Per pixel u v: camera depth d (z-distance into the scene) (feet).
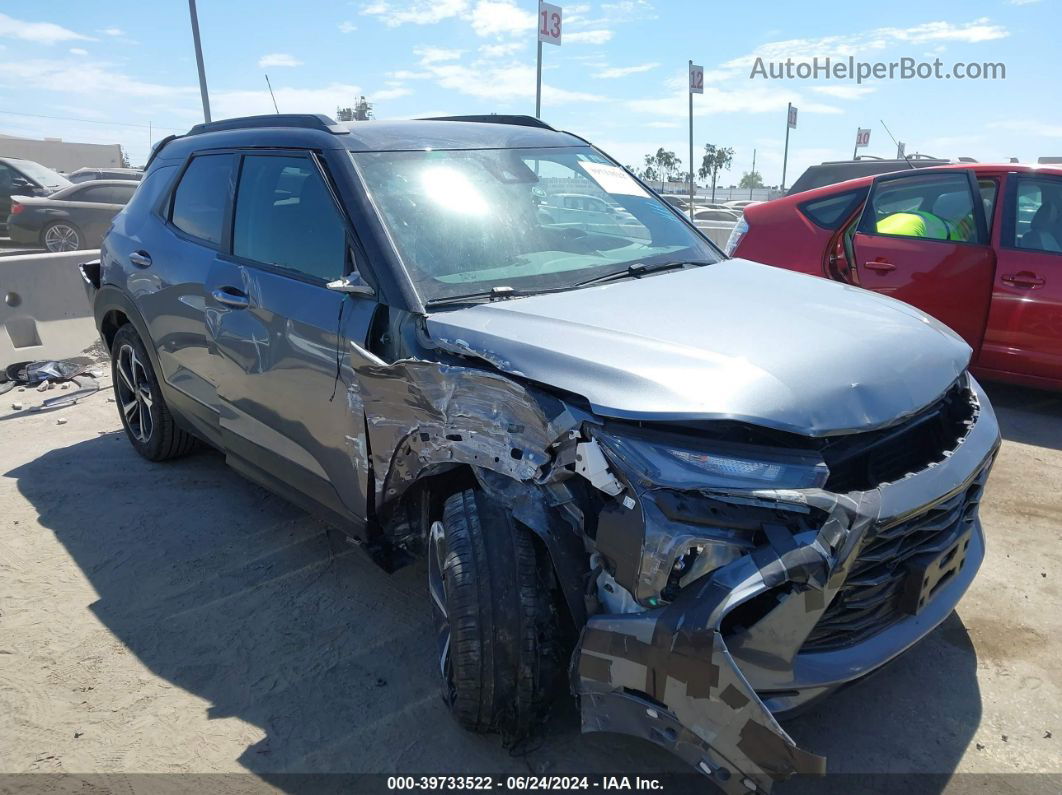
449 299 9.17
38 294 23.26
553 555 7.34
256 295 11.07
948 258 17.78
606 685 6.97
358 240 9.68
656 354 7.59
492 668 7.71
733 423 6.88
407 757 8.41
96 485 15.38
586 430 7.06
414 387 8.34
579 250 10.77
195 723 9.02
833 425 7.04
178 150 14.57
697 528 6.52
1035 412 17.94
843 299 9.78
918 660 9.55
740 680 6.22
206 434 13.55
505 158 11.69
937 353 8.69
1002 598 10.71
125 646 10.44
